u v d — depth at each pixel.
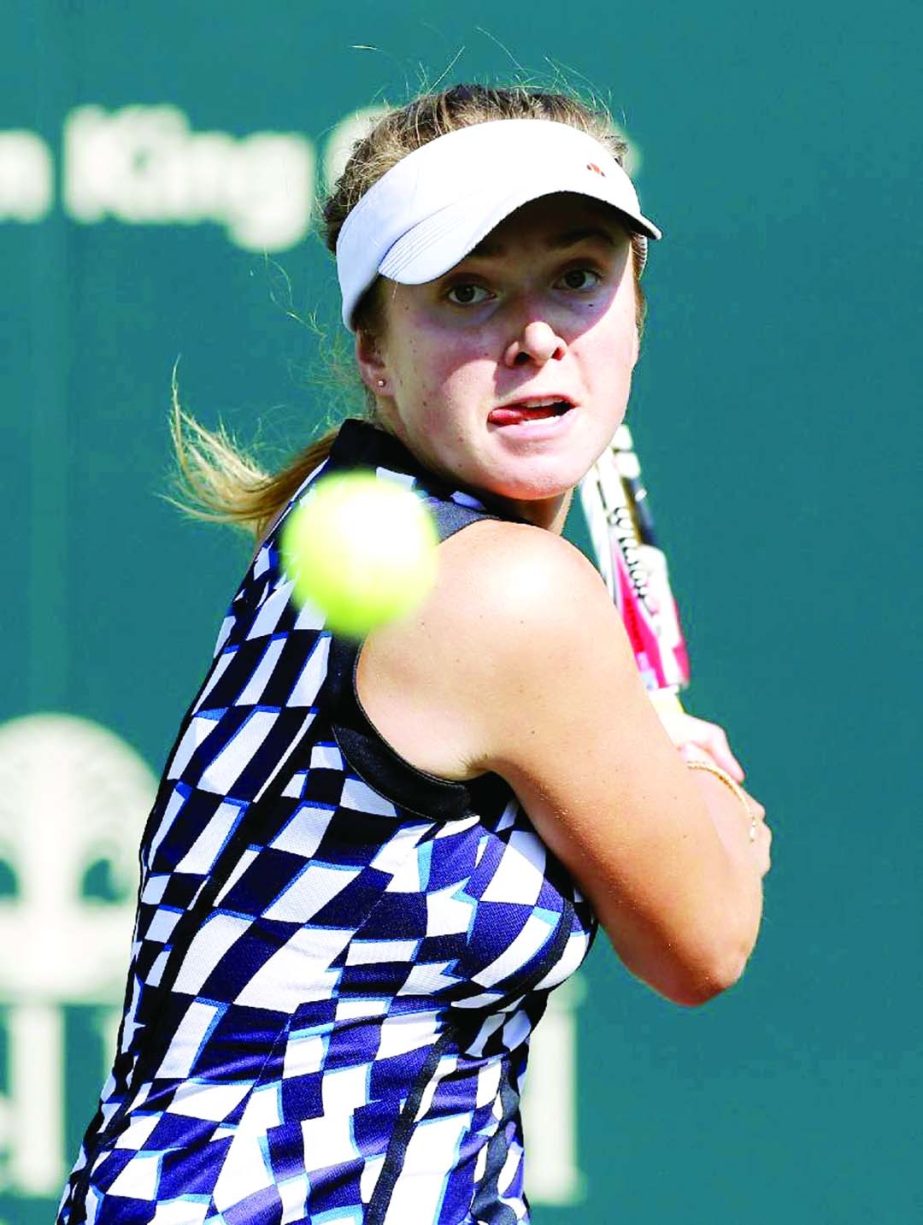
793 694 13.04
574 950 5.71
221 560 13.13
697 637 13.03
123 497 13.09
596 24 12.98
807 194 13.01
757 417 13.05
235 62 13.00
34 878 13.02
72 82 12.98
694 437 13.05
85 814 13.05
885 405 13.02
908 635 13.02
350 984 5.47
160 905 5.67
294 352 13.08
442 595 5.30
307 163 13.02
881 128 12.98
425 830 5.38
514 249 5.48
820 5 12.98
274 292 13.07
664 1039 13.02
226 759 5.61
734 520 13.05
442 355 5.57
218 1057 5.49
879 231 13.00
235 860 5.49
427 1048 5.58
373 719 5.34
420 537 5.43
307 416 13.06
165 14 12.97
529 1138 12.98
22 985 13.01
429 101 5.89
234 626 5.99
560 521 6.21
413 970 5.48
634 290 6.05
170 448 13.08
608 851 5.55
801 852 13.01
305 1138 5.46
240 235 13.08
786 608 13.03
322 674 5.41
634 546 8.19
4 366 13.05
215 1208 5.39
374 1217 5.50
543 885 5.57
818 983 13.01
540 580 5.31
